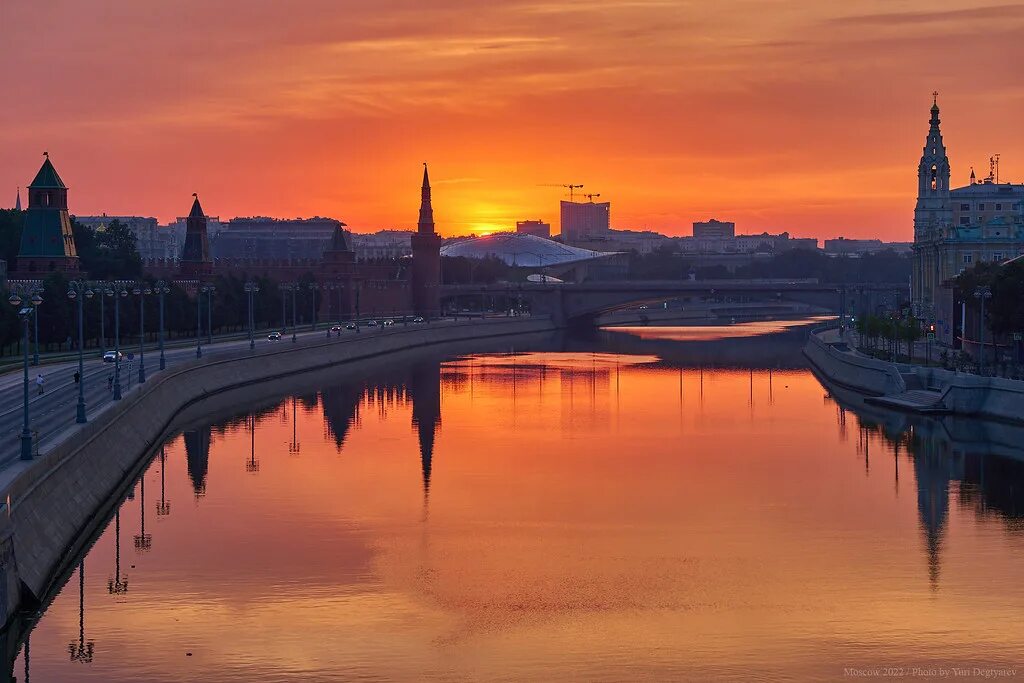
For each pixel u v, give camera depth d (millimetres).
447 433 178500
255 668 84375
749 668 84938
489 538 116688
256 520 122375
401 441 170500
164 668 84125
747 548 113188
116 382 154875
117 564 106875
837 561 108750
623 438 174875
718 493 135875
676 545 114375
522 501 132000
